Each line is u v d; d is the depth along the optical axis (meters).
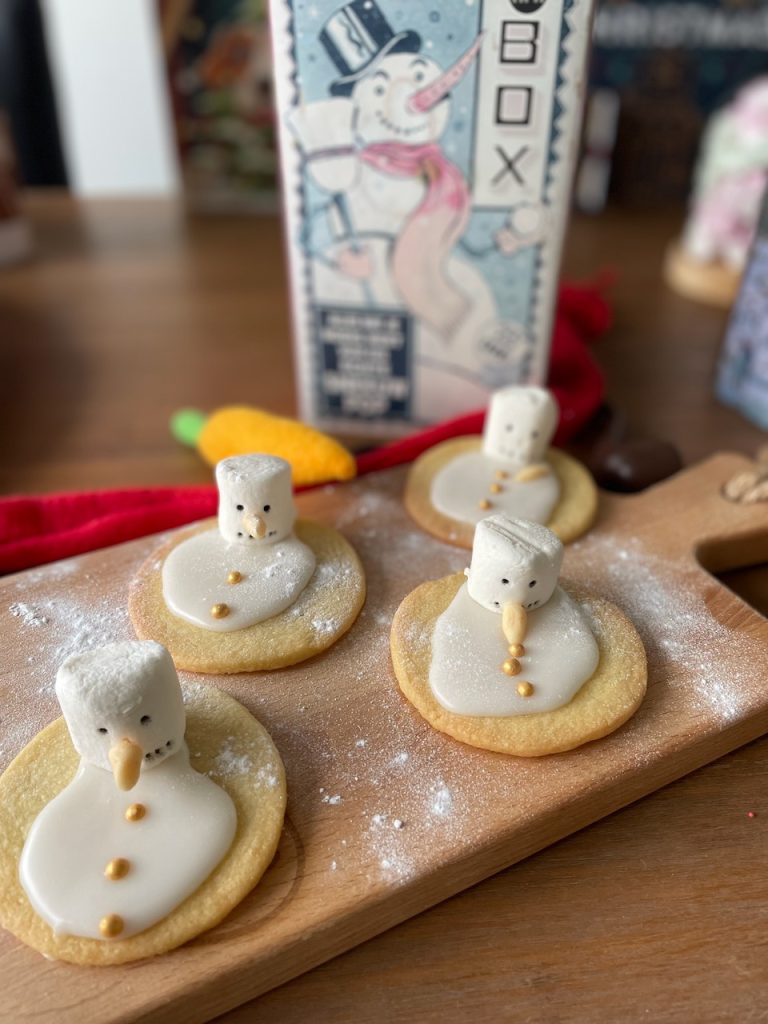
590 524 0.26
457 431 0.30
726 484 0.28
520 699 0.20
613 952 0.17
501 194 0.27
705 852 0.19
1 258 0.48
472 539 0.25
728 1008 0.16
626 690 0.20
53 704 0.20
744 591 0.26
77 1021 0.15
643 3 0.48
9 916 0.16
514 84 0.24
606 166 0.54
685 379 0.38
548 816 0.18
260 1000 0.17
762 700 0.21
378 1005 0.16
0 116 0.52
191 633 0.22
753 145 0.41
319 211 0.28
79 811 0.18
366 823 0.18
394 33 0.24
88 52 0.56
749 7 0.47
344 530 0.26
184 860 0.17
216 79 0.51
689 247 0.46
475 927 0.18
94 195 0.57
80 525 0.27
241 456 0.23
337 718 0.20
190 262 0.49
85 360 0.39
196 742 0.19
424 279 0.29
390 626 0.23
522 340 0.30
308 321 0.30
